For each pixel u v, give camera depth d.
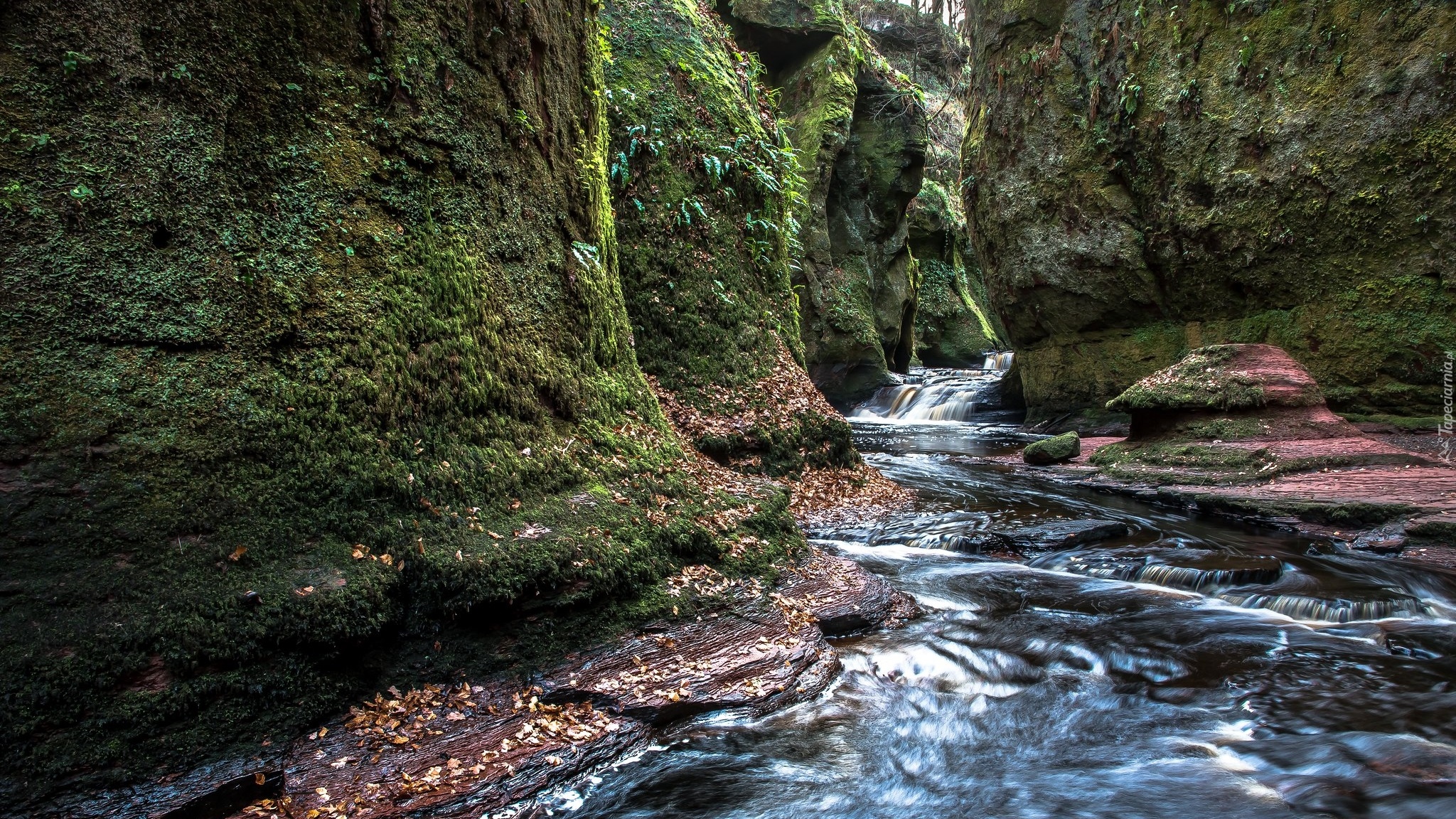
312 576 3.24
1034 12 15.69
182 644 2.86
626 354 6.40
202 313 3.23
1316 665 4.48
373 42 4.05
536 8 5.32
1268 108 12.07
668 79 9.52
